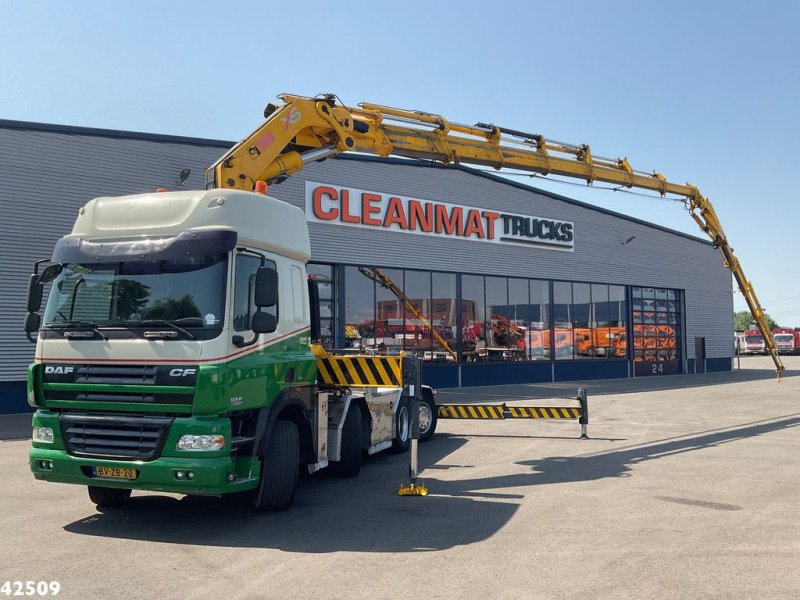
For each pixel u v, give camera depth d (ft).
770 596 15.34
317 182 72.18
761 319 85.51
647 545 19.34
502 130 45.19
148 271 21.17
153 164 60.95
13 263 54.13
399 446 36.88
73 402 20.74
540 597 15.34
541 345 95.20
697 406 62.28
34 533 20.83
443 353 82.94
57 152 56.44
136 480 19.80
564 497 25.62
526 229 93.25
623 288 109.81
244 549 19.17
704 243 127.13
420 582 16.37
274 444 22.94
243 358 21.03
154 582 16.42
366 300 75.87
